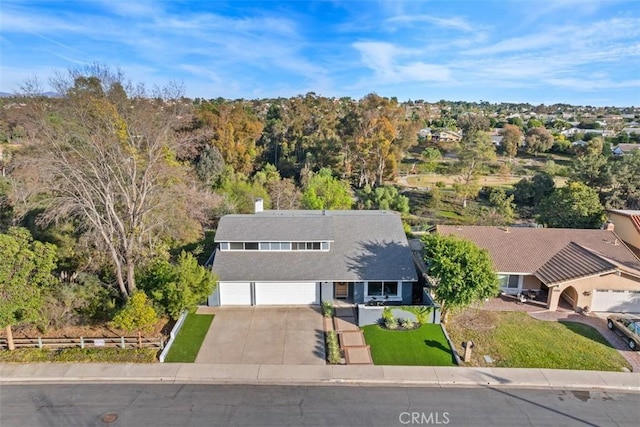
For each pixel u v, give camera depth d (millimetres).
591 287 25781
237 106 80750
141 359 20234
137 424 15773
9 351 20688
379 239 28766
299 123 82062
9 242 19797
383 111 75375
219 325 23891
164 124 30844
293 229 28109
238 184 50781
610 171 47844
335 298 27406
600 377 19266
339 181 62719
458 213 56281
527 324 24531
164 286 22984
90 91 28750
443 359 20594
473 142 63656
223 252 27875
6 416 16172
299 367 19797
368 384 18625
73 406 16812
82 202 24969
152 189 28156
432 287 25328
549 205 42938
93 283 25406
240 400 17297
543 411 16859
